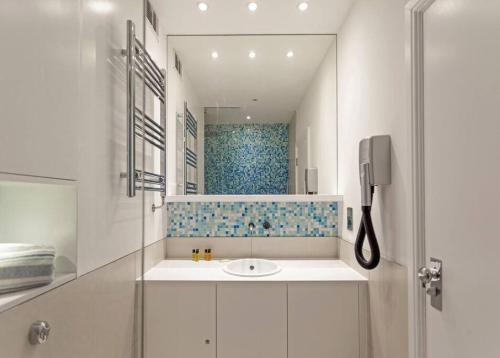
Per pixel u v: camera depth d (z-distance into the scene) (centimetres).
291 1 213
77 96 119
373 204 177
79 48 121
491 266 95
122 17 167
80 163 122
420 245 131
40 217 118
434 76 123
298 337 188
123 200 167
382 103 165
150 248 212
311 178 258
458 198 110
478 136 100
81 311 123
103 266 143
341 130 245
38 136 95
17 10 86
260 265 233
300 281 189
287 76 261
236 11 225
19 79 87
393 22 152
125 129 170
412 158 133
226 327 188
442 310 118
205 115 261
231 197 247
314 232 251
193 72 260
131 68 158
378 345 171
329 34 259
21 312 89
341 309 189
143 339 187
